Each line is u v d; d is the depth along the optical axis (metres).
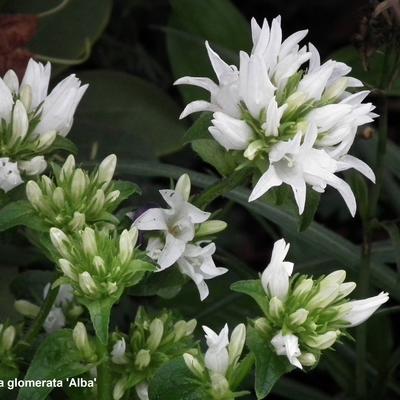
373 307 0.54
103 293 0.53
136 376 0.57
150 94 0.85
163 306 0.77
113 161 0.57
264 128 0.55
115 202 0.57
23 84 0.58
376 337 0.78
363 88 0.72
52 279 0.63
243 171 0.57
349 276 0.75
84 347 0.55
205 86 0.57
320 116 0.56
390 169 0.78
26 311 0.61
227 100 0.56
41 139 0.57
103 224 0.56
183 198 0.58
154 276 0.58
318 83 0.56
